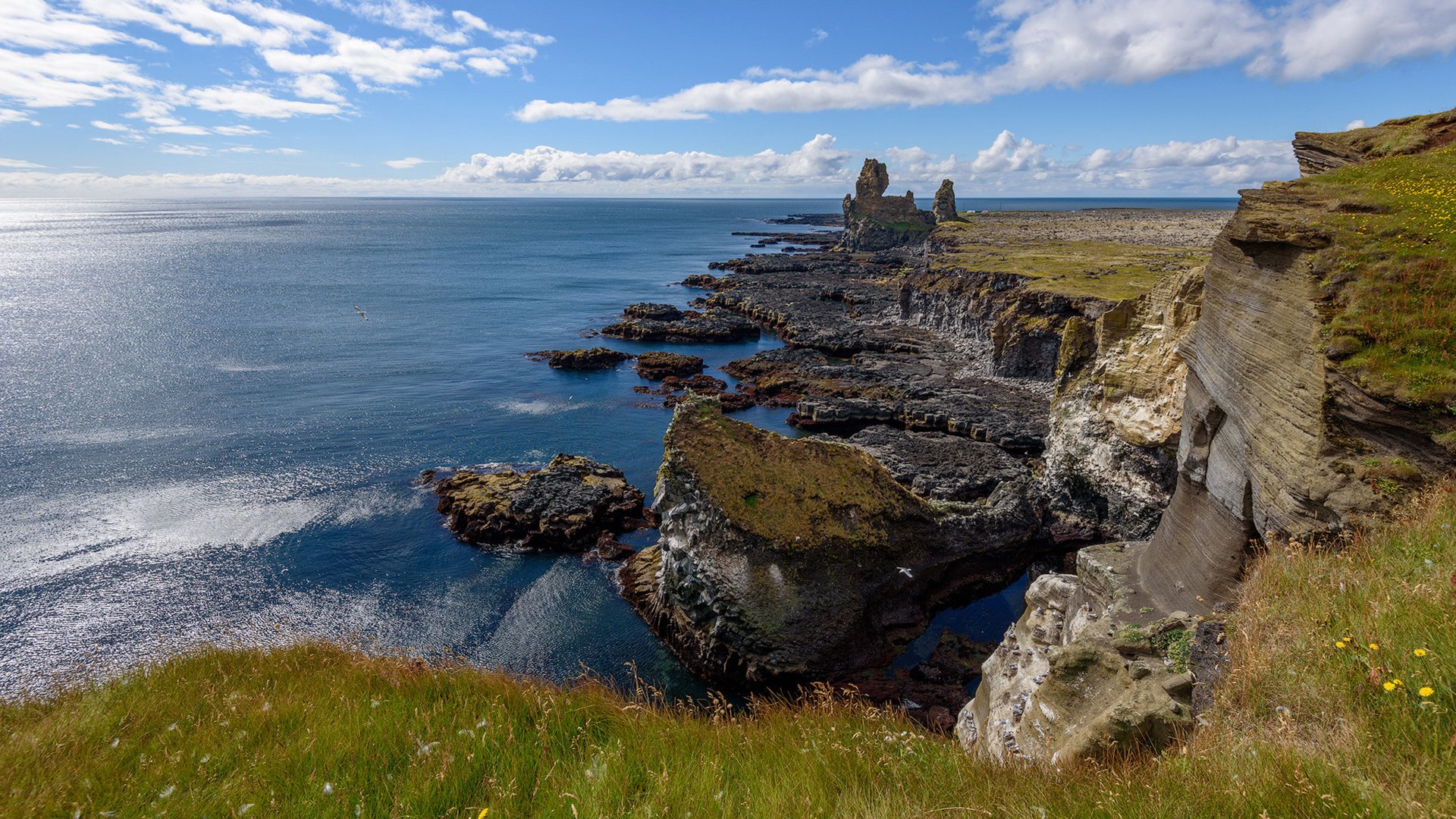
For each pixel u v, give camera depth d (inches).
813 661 1241.4
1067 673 542.9
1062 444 1701.5
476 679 394.6
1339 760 242.1
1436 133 1154.7
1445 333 598.2
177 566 1526.8
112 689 404.2
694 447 1401.3
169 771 292.0
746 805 264.2
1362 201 829.2
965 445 2177.7
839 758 305.4
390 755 303.7
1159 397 1456.7
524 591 1489.9
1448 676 256.7
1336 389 639.1
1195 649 465.4
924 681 1228.5
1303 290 727.1
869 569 1362.0
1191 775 254.2
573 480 1845.5
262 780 281.7
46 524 1676.9
